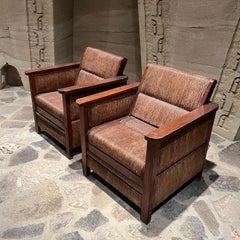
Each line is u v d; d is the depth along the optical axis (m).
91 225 1.59
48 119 2.30
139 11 2.62
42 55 3.29
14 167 2.08
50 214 1.66
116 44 3.21
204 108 1.65
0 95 3.42
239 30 2.11
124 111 2.03
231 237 1.53
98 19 3.20
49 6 2.94
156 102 1.90
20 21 3.13
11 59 3.48
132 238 1.52
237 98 2.32
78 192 1.84
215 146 2.40
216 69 2.36
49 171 2.04
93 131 1.79
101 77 2.32
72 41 3.52
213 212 1.70
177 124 1.46
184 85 1.78
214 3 2.16
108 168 1.73
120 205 1.74
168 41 2.60
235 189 1.89
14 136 2.50
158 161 1.42
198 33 2.36
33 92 2.40
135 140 1.69
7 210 1.69
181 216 1.67
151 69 1.97
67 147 2.15
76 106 2.05
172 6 2.43
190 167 1.76
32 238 1.51
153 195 1.52
